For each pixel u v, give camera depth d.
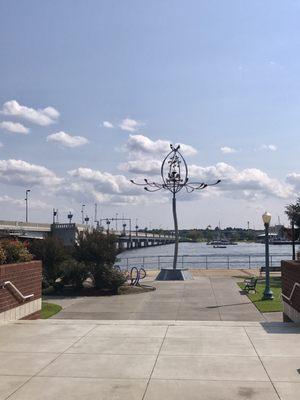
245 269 38.28
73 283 23.56
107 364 7.54
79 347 8.65
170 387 6.41
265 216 20.98
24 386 6.49
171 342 9.03
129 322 11.14
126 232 155.75
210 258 78.62
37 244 23.53
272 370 7.14
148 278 30.31
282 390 6.24
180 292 22.97
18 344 8.88
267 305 18.61
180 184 33.12
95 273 23.31
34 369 7.28
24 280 12.13
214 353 8.18
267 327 10.51
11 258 12.45
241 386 6.42
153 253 126.94
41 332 9.92
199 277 30.72
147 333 9.86
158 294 22.34
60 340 9.20
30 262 12.66
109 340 9.21
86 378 6.83
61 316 16.70
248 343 8.90
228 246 199.12
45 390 6.33
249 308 18.11
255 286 24.62
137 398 6.02
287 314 12.82
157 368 7.30
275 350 8.35
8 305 11.16
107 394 6.16
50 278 23.14
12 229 74.19
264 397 5.99
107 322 11.12
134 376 6.91
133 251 149.25
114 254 23.78
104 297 21.55
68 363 7.60
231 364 7.49
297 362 7.56
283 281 13.45
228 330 10.16
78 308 18.50
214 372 7.07
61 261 23.47
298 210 36.12
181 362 7.64
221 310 17.75
